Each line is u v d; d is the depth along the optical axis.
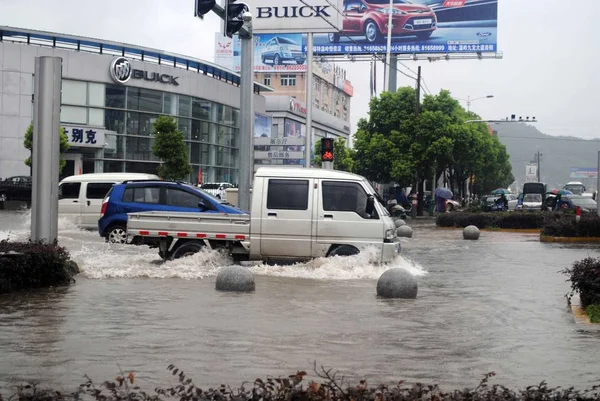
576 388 6.64
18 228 28.42
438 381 6.93
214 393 5.09
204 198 20.14
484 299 12.55
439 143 51.41
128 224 15.74
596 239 27.62
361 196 15.57
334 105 121.38
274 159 28.22
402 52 70.62
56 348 8.02
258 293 12.50
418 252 22.61
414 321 10.23
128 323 9.57
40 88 13.78
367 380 6.88
